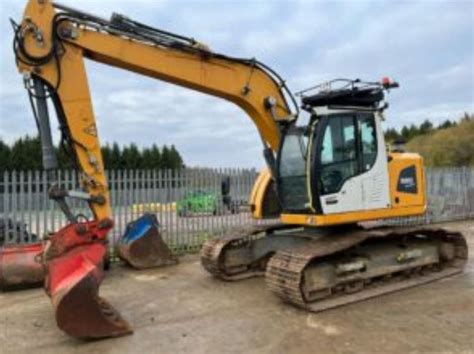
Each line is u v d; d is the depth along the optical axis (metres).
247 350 5.40
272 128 8.75
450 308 6.87
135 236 10.45
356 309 6.91
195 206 12.78
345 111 7.75
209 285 8.59
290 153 8.12
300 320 6.45
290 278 6.82
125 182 11.69
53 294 5.84
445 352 5.21
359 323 6.27
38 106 7.35
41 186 10.59
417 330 5.94
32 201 10.48
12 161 44.09
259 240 9.16
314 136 7.48
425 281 8.35
